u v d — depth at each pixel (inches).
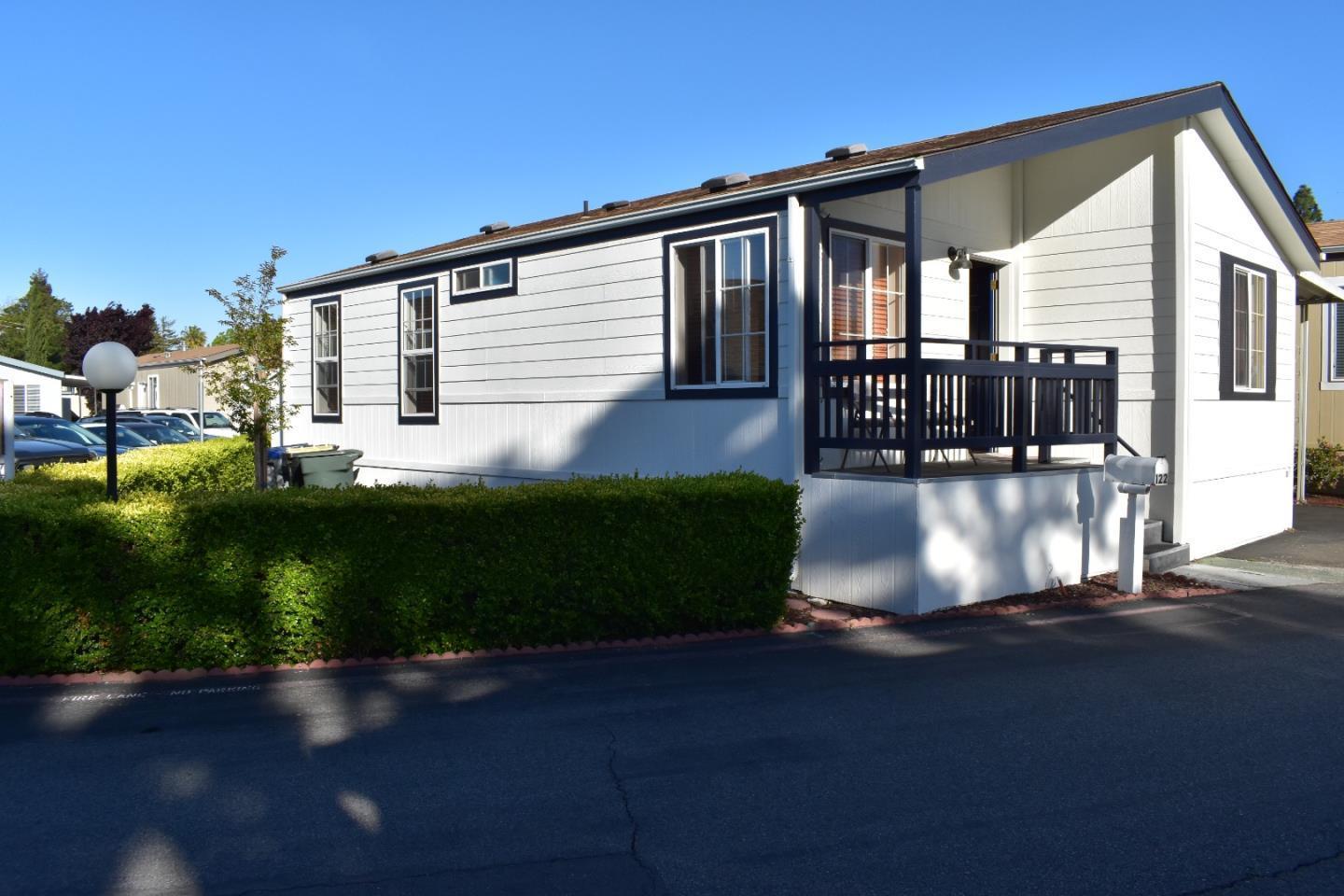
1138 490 338.3
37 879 146.9
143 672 253.1
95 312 2089.1
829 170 342.3
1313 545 453.1
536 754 196.1
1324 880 145.0
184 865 151.3
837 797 175.0
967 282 416.5
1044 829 161.8
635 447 386.9
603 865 150.9
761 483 295.6
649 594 281.4
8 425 371.6
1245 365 455.8
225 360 514.6
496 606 270.7
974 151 313.6
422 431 492.4
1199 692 235.5
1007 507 331.0
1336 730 208.4
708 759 193.5
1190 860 151.2
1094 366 356.5
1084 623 303.7
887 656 267.3
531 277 428.8
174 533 251.6
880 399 362.0
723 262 356.8
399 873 148.8
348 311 538.9
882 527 313.0
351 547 260.1
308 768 189.3
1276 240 480.1
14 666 249.8
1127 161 408.5
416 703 228.8
